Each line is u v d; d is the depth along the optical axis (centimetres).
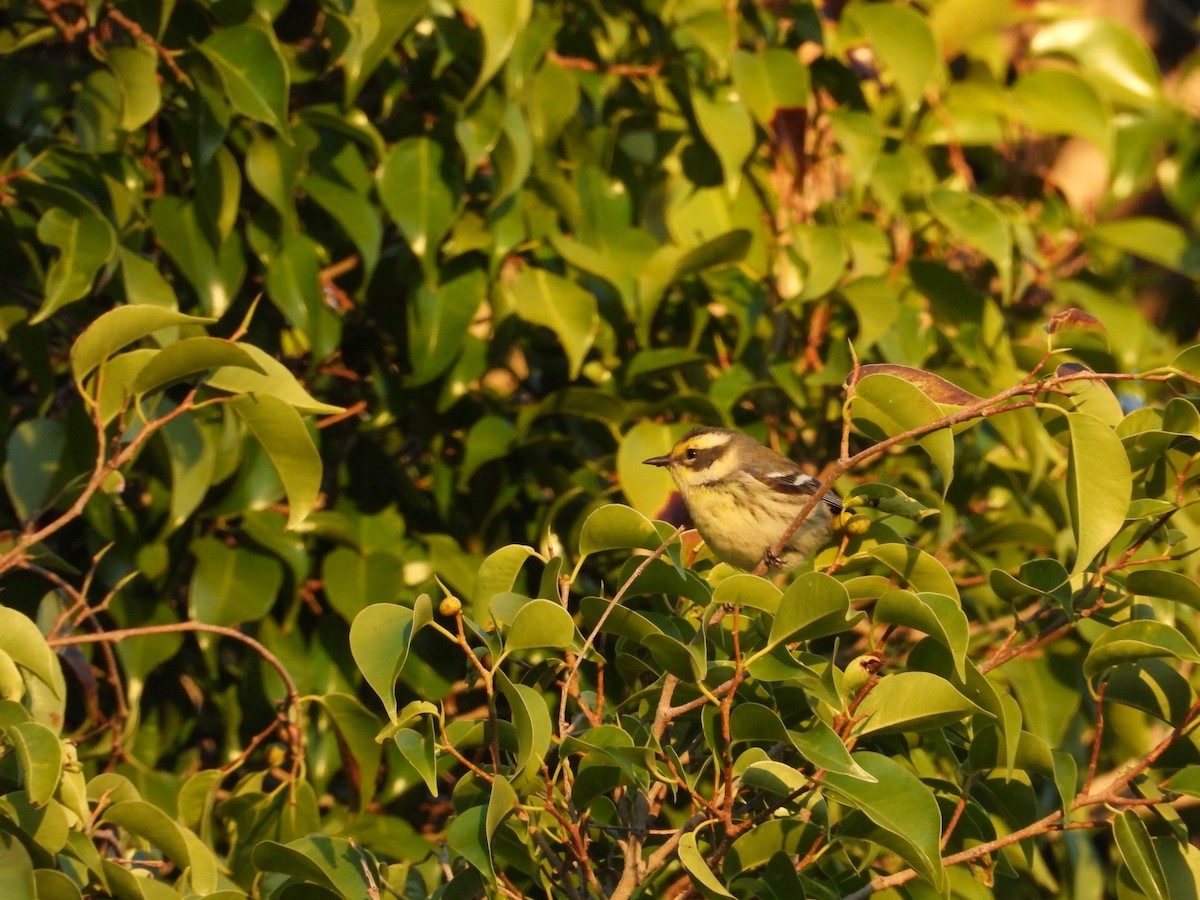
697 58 1164
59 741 648
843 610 639
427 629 1051
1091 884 1109
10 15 1052
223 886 855
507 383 1209
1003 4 1289
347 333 1137
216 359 782
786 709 746
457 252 1049
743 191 1212
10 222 970
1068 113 1305
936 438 737
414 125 1087
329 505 1113
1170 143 1477
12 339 955
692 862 614
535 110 1100
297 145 998
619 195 1159
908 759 812
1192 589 721
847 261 1193
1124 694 745
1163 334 1539
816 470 1248
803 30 1234
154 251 1072
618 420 1091
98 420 777
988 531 1141
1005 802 769
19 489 920
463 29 1038
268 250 1012
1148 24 1853
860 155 1180
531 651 799
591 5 1125
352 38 976
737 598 691
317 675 1030
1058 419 798
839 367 1164
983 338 1170
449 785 1108
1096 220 1427
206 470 932
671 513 1160
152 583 1014
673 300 1188
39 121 1053
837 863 795
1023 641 1098
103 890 739
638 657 765
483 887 668
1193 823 952
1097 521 693
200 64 966
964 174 1340
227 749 1034
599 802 772
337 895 697
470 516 1132
